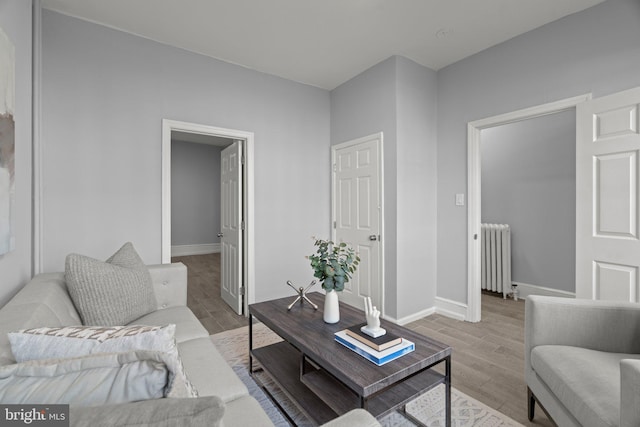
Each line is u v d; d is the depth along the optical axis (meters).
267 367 1.89
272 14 2.51
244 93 3.36
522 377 2.12
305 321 1.88
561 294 3.60
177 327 1.79
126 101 2.71
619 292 2.11
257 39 2.86
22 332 0.81
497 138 4.19
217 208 8.19
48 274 1.85
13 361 0.81
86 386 0.63
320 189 3.95
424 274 3.35
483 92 3.05
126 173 2.71
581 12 2.42
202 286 4.66
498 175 4.18
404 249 3.16
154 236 2.83
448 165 3.36
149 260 2.81
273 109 3.57
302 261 3.79
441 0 2.34
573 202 3.52
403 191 3.16
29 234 1.90
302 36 2.82
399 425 1.67
